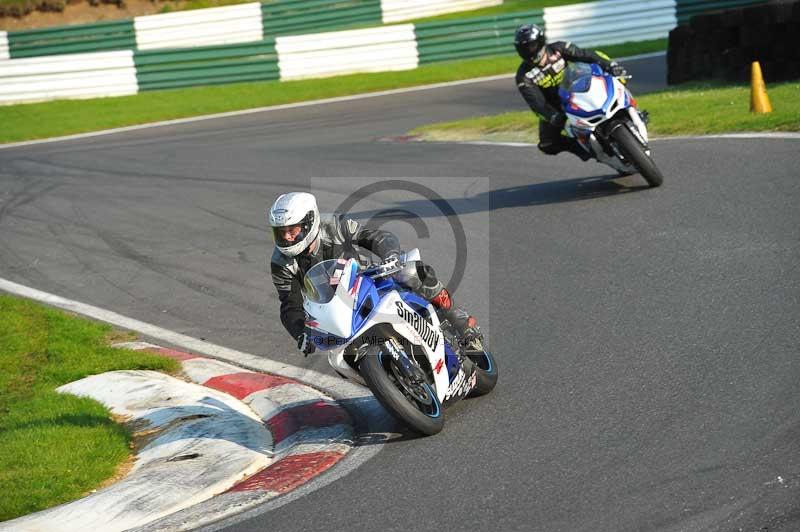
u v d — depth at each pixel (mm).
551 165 45125
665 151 41062
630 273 27719
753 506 14555
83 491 19938
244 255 38500
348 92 93312
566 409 19797
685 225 30828
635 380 20562
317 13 119250
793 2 57312
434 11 126312
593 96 35250
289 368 26828
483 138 56281
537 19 104312
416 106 79500
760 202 31297
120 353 29000
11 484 20234
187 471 19969
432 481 17406
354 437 20859
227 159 60344
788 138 38594
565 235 32781
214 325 31375
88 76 96188
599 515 15023
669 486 15609
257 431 22234
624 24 104812
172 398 25062
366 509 16641
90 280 37719
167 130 79312
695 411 18422
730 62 63125
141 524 17562
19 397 26859
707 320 23156
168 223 44906
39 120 86750
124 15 129875
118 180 56406
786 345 20781
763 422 17406
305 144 64188
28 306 34281
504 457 17938
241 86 99062
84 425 23547
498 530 15055
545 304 26797
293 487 18312
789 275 24844
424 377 19531
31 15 127000
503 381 22281
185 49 98812
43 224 47156
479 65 100812
